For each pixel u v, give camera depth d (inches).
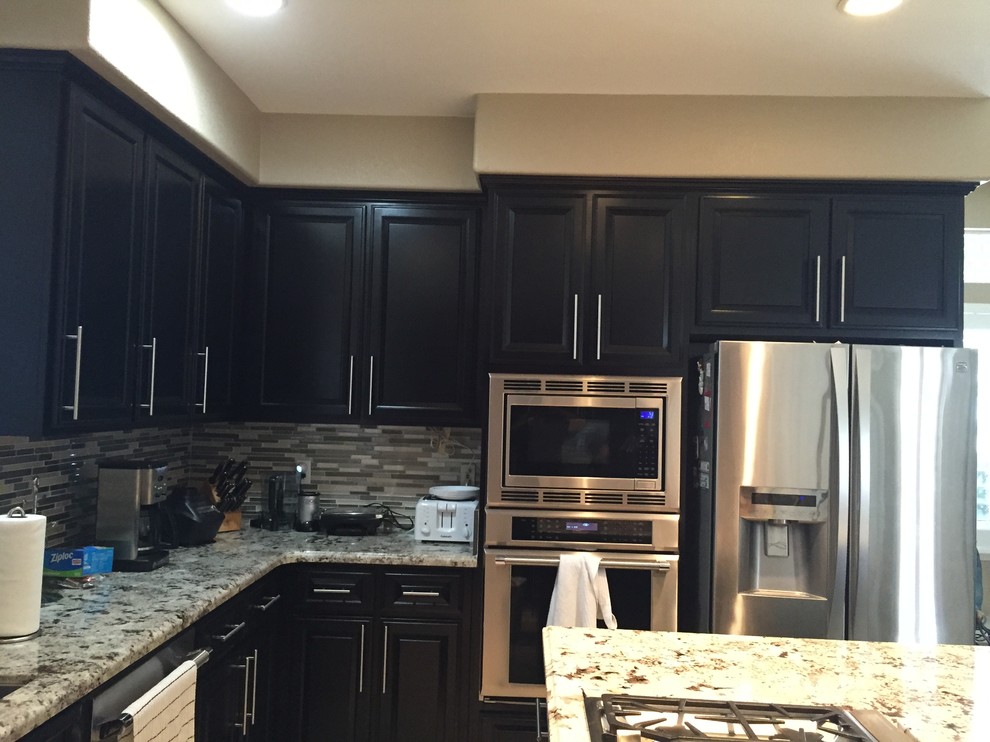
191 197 102.0
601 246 111.5
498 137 110.7
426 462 133.5
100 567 90.1
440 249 121.9
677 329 110.3
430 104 115.9
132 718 59.9
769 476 100.0
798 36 91.0
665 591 104.7
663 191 111.9
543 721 106.1
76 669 59.6
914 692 56.0
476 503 118.1
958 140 108.2
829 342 113.1
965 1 82.0
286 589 109.5
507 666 106.3
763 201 111.3
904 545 99.0
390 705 109.1
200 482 134.5
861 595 98.5
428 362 121.1
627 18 87.4
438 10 86.2
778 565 102.9
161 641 70.0
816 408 100.1
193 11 87.0
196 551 107.1
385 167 120.8
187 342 101.1
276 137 120.9
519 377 109.2
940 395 99.6
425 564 109.3
